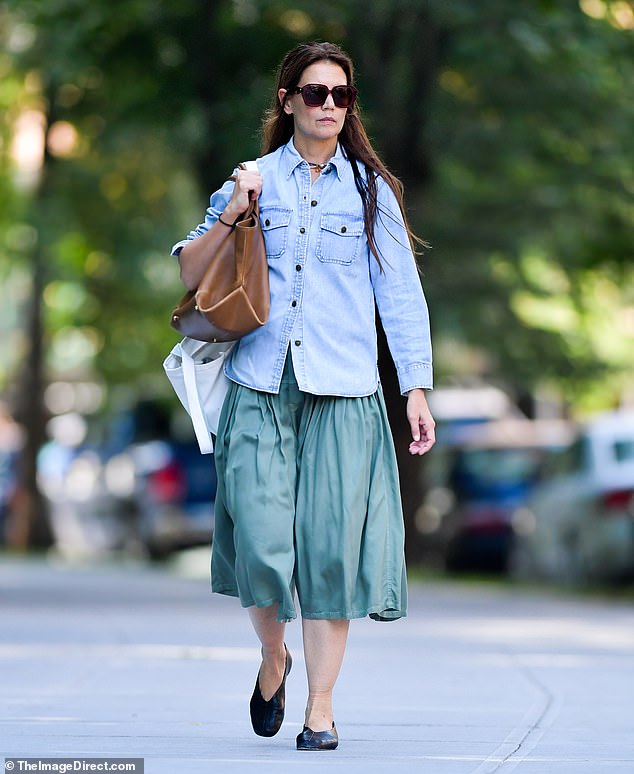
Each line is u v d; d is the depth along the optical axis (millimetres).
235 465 15008
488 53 46219
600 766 14891
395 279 15461
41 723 17531
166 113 51156
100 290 76875
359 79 49750
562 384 64625
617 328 67375
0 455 88312
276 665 15945
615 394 73250
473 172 53875
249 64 50219
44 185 67812
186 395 15484
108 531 71125
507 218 55625
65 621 33062
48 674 22859
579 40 44781
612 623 35375
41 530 80812
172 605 39594
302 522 15047
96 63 50312
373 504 15227
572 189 52594
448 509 63781
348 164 15492
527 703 20156
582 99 48844
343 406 15188
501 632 32188
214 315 14914
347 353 15289
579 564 50656
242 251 15070
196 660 24938
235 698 20188
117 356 80312
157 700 19922
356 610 15094
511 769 14586
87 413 83625
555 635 31453
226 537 15547
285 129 15820
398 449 56250
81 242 71062
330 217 15312
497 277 58156
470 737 16859
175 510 63594
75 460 78562
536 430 70938
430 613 38969
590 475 50188
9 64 59406
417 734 17031
